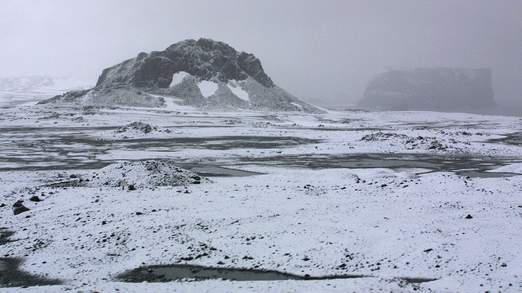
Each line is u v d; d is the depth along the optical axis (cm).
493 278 1623
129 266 1858
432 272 1725
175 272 1791
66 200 2792
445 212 2403
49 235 2219
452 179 3058
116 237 2155
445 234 2058
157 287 1599
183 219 2364
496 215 2319
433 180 3073
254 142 7081
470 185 2948
